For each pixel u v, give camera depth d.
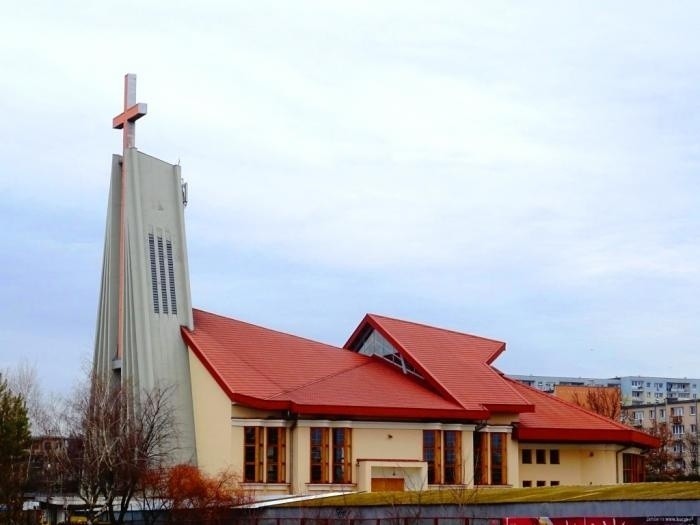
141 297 68.88
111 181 72.12
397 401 67.69
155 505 58.88
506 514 45.19
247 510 55.78
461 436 68.62
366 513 50.84
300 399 64.94
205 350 68.19
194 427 67.75
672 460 125.94
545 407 75.88
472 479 67.75
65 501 63.34
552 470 73.38
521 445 72.75
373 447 66.25
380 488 66.12
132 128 71.56
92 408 62.69
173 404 67.38
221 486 58.03
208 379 66.81
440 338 77.94
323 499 57.22
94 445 60.03
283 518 53.03
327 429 65.12
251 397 63.22
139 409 64.12
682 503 39.69
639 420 160.00
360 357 76.38
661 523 40.09
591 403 130.50
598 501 42.09
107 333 71.25
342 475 65.12
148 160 71.88
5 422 63.31
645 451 81.88
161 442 65.00
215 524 55.34
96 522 60.62
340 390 67.88
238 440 63.72
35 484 66.19
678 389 199.62
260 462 63.69
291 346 73.62
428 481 67.25
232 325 73.31
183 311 70.81
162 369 68.19
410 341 75.56
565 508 43.03
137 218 70.12
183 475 57.69
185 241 72.31
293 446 64.62
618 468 74.56
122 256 71.12
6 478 61.94
